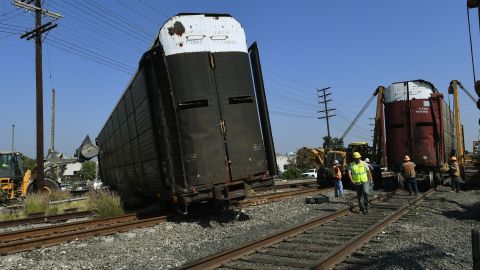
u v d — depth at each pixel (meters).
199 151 11.28
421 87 20.39
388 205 13.90
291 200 16.41
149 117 12.23
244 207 14.34
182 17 11.62
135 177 16.34
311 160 27.69
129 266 7.05
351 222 10.63
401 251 7.25
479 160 33.78
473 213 11.84
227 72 11.85
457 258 6.82
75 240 9.74
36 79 22.34
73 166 86.62
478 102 7.24
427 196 16.78
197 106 11.40
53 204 18.52
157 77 11.45
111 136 22.27
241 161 11.79
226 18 12.15
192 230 10.73
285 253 7.23
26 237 10.41
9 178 24.62
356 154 12.71
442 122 20.09
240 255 7.06
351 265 6.44
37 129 21.97
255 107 12.36
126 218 12.91
